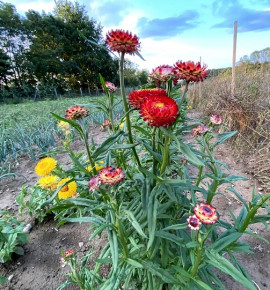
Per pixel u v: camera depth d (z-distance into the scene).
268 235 1.95
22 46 22.61
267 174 2.78
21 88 20.84
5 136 3.96
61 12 27.27
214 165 1.31
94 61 26.48
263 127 3.55
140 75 32.03
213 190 1.34
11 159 3.89
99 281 1.31
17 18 21.88
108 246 1.27
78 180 1.27
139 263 1.05
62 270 1.71
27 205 2.17
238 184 2.77
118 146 1.15
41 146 3.83
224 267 0.88
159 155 1.15
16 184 3.04
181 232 1.28
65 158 3.76
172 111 0.85
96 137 4.96
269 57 7.22
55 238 2.02
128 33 1.02
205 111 5.71
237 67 8.03
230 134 1.34
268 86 4.73
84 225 2.15
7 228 1.81
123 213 0.99
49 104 10.15
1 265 1.77
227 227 1.30
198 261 0.95
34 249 1.92
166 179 1.06
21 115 6.79
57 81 24.88
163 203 1.30
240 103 4.02
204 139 1.34
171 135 0.87
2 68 19.53
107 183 0.93
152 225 0.97
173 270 1.15
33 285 1.61
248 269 1.65
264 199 1.06
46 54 22.38
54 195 1.20
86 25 27.20
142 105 0.92
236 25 4.67
